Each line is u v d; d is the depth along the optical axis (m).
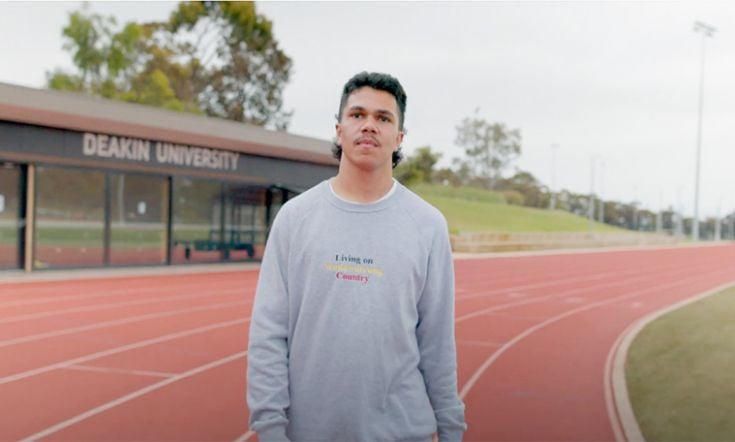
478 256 32.88
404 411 2.19
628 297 16.19
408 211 2.23
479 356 8.66
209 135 19.17
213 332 9.80
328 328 2.13
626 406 6.23
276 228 2.24
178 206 20.83
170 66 41.16
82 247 18.33
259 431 2.12
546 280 20.59
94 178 18.62
